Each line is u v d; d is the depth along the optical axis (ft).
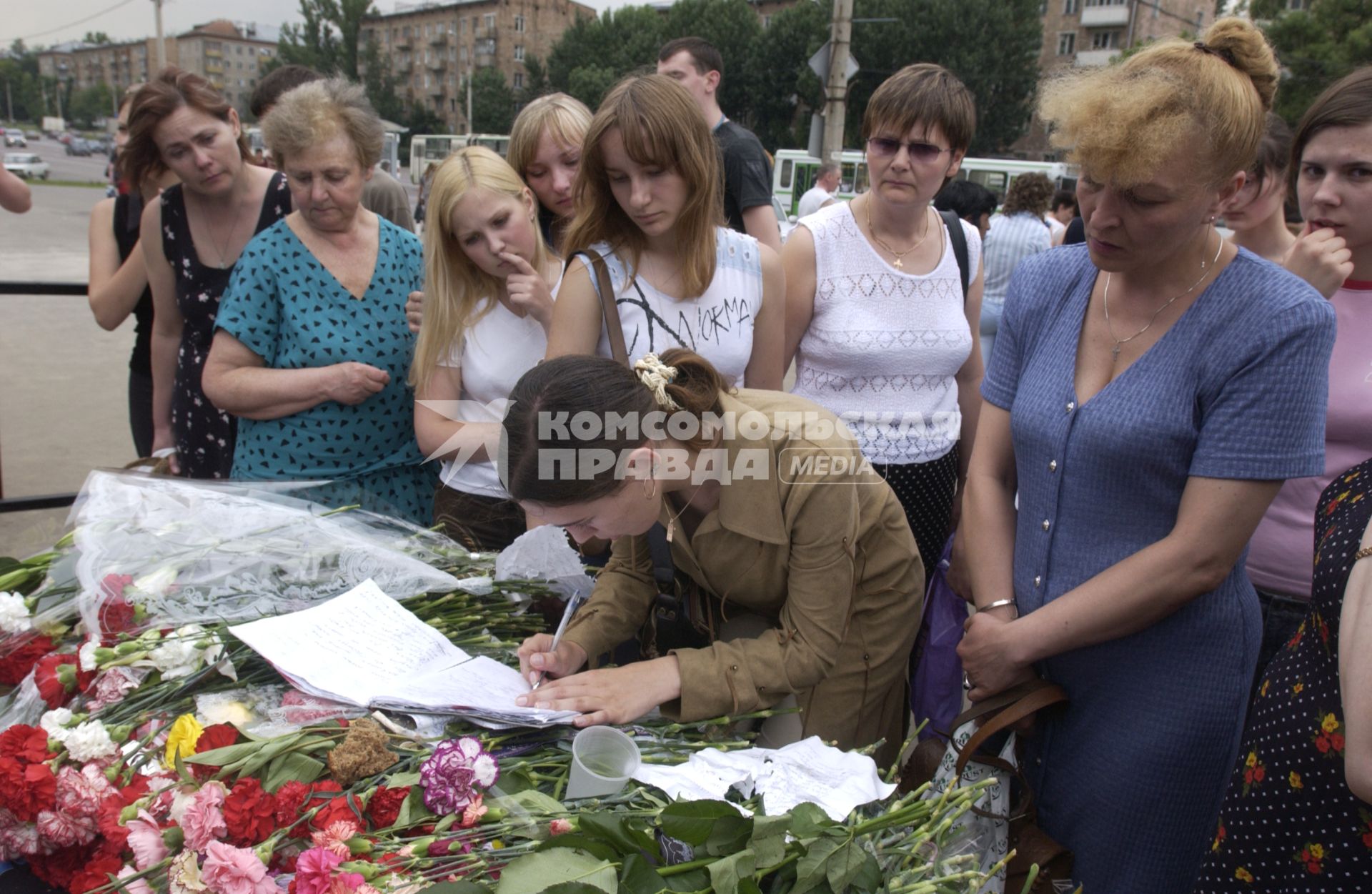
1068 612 4.89
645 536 5.53
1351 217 5.75
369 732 4.11
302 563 5.47
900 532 5.56
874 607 5.59
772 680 4.80
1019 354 5.72
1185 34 4.76
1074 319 5.29
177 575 5.17
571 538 6.06
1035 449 5.26
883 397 7.84
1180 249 4.77
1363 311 6.07
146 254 8.49
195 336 8.35
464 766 3.84
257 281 7.25
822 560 4.83
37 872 3.90
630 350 6.57
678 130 6.16
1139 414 4.80
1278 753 4.18
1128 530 4.98
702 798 3.88
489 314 7.25
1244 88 4.27
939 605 6.42
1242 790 4.38
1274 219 7.50
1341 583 3.91
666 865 3.61
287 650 4.66
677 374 4.71
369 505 6.61
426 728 4.34
